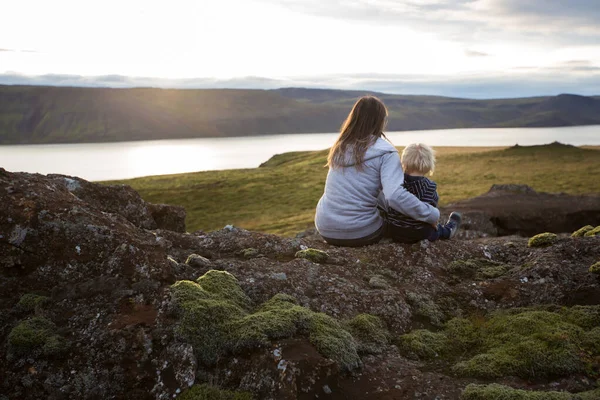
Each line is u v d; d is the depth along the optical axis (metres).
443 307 4.60
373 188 5.32
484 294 4.75
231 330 3.53
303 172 81.06
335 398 3.16
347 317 4.19
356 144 5.24
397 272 5.18
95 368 3.24
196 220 51.97
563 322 3.93
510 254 5.69
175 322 3.53
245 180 76.50
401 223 5.52
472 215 17.50
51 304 3.69
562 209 23.34
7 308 3.69
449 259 5.48
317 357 3.26
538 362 3.46
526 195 27.08
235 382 3.27
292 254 5.45
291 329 3.55
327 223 5.50
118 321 3.51
